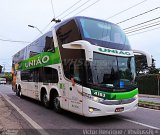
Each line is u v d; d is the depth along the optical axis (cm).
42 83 1331
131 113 1169
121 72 947
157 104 1495
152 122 952
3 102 1579
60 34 1097
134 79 991
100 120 985
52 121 964
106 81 902
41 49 1368
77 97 926
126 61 981
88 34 935
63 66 1052
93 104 863
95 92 869
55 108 1170
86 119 1005
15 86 2170
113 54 945
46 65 1269
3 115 1062
